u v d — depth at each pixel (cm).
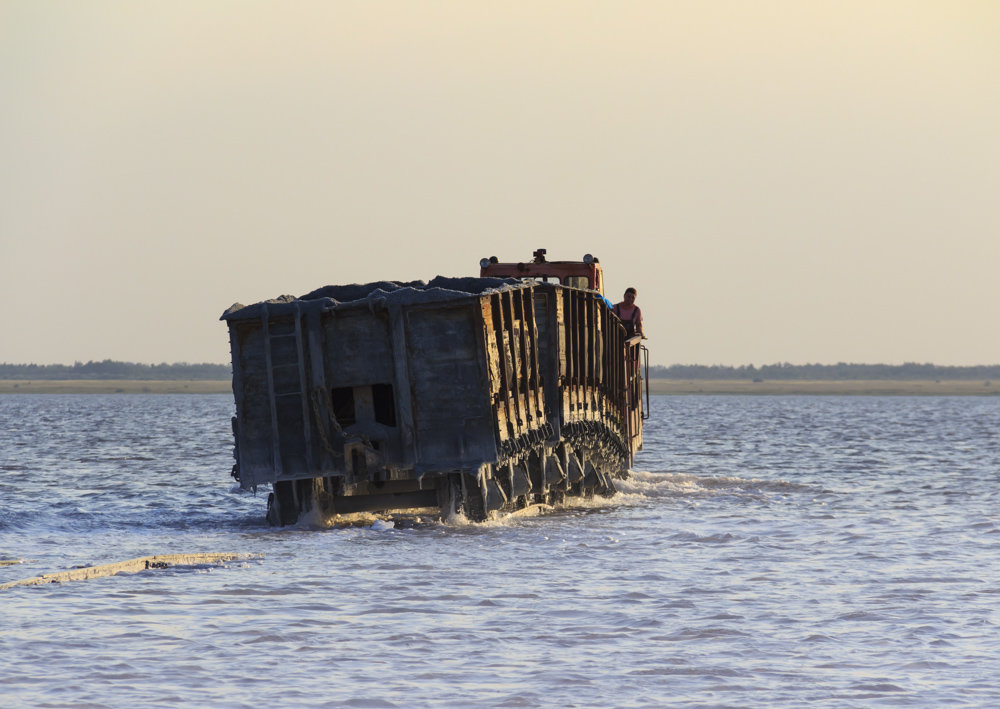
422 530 7975
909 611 5231
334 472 7662
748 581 6016
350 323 7662
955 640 4666
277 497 8306
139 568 6297
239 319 7662
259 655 4356
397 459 7631
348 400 7944
